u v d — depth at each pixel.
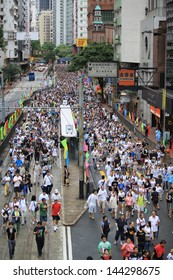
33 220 25.70
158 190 28.47
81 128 31.39
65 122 44.81
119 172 30.69
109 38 151.12
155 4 67.25
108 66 58.44
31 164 40.38
